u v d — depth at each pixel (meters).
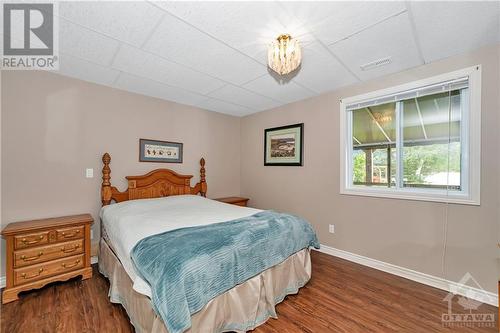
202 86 2.86
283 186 3.65
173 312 1.18
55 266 2.16
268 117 3.90
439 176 2.30
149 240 1.57
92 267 2.62
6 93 2.21
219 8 1.48
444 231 2.16
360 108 2.82
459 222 2.08
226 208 2.67
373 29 1.70
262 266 1.73
